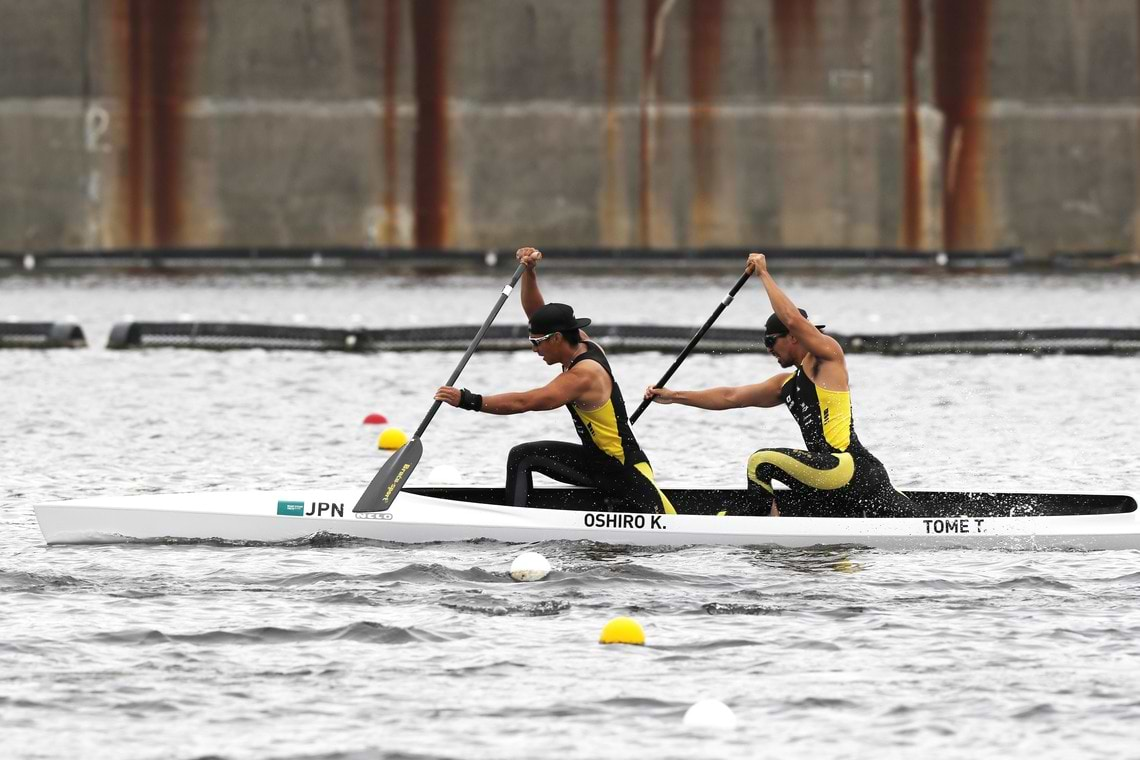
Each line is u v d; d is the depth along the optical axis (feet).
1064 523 127.75
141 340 291.38
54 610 106.42
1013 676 92.79
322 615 105.70
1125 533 127.65
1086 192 495.00
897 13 484.74
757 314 371.56
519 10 481.46
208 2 482.69
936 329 337.31
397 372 259.80
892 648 98.32
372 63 483.92
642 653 97.35
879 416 214.90
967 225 493.77
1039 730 84.38
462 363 133.08
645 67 482.69
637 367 268.62
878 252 490.08
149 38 483.10
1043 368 267.18
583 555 124.88
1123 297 411.95
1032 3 488.44
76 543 129.08
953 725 85.10
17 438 188.75
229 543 129.59
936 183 490.90
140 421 204.33
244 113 485.56
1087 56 491.72
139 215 487.20
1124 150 494.59
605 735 83.61
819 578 117.19
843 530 128.16
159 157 485.97
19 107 485.15
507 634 101.50
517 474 131.34
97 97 484.74
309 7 483.10
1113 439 192.85
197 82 484.74
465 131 484.74
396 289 434.30
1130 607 108.37
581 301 400.67
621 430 129.29
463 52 483.10
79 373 254.27
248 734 83.66
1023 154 492.54
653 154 484.74
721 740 82.99
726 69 483.10
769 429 198.08
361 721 85.51
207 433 195.52
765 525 128.06
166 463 173.27
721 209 486.79
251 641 99.40
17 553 125.08
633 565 121.08
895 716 86.38
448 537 129.59
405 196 487.20
